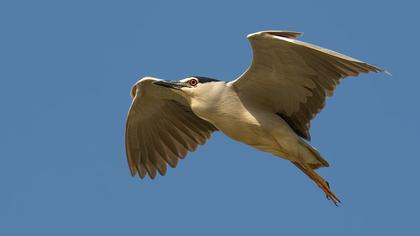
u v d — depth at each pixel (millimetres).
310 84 15078
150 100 17234
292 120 15727
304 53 14523
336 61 14586
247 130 15500
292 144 15219
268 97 15492
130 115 17469
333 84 14938
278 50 14508
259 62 14867
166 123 17766
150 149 17969
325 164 15141
